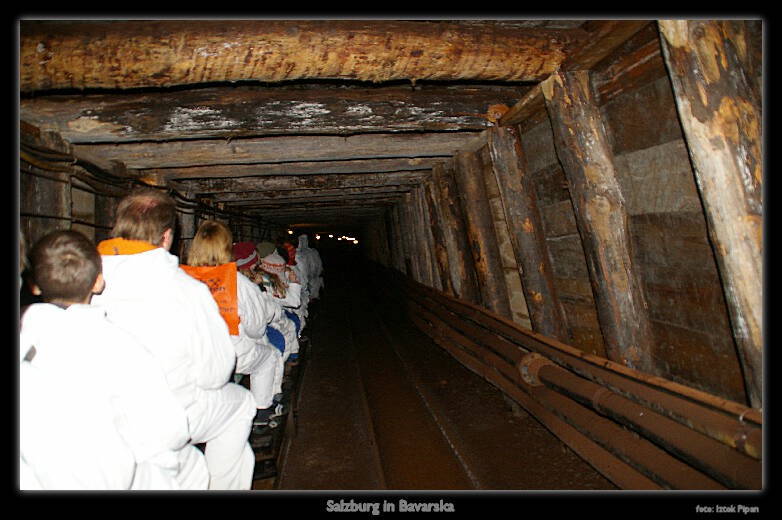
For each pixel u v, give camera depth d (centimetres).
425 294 746
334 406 503
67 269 131
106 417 125
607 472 247
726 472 169
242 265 359
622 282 257
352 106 322
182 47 214
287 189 601
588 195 258
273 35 219
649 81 225
